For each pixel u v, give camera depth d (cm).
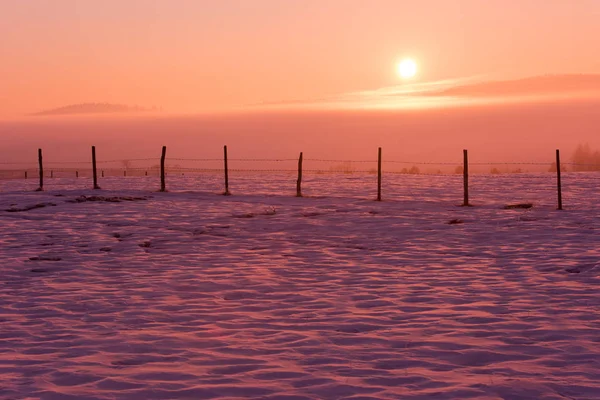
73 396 611
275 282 1179
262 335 830
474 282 1158
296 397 607
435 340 796
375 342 791
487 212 2259
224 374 677
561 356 725
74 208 2380
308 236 1767
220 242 1669
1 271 1283
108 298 1052
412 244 1622
